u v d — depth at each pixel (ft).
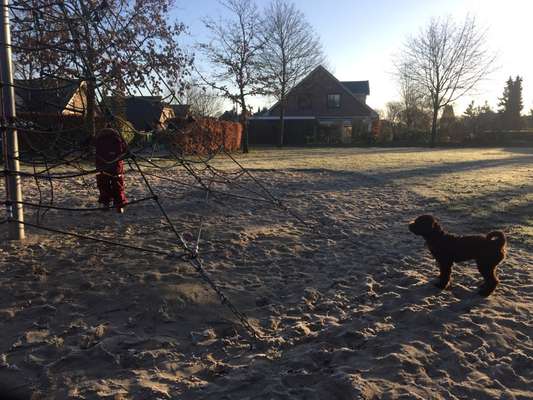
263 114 200.13
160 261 20.21
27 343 13.19
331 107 188.85
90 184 43.86
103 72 22.31
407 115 209.67
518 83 282.15
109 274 18.43
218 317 15.16
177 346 13.28
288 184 47.65
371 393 10.60
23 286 17.06
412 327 14.29
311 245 23.91
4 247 21.99
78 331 13.99
